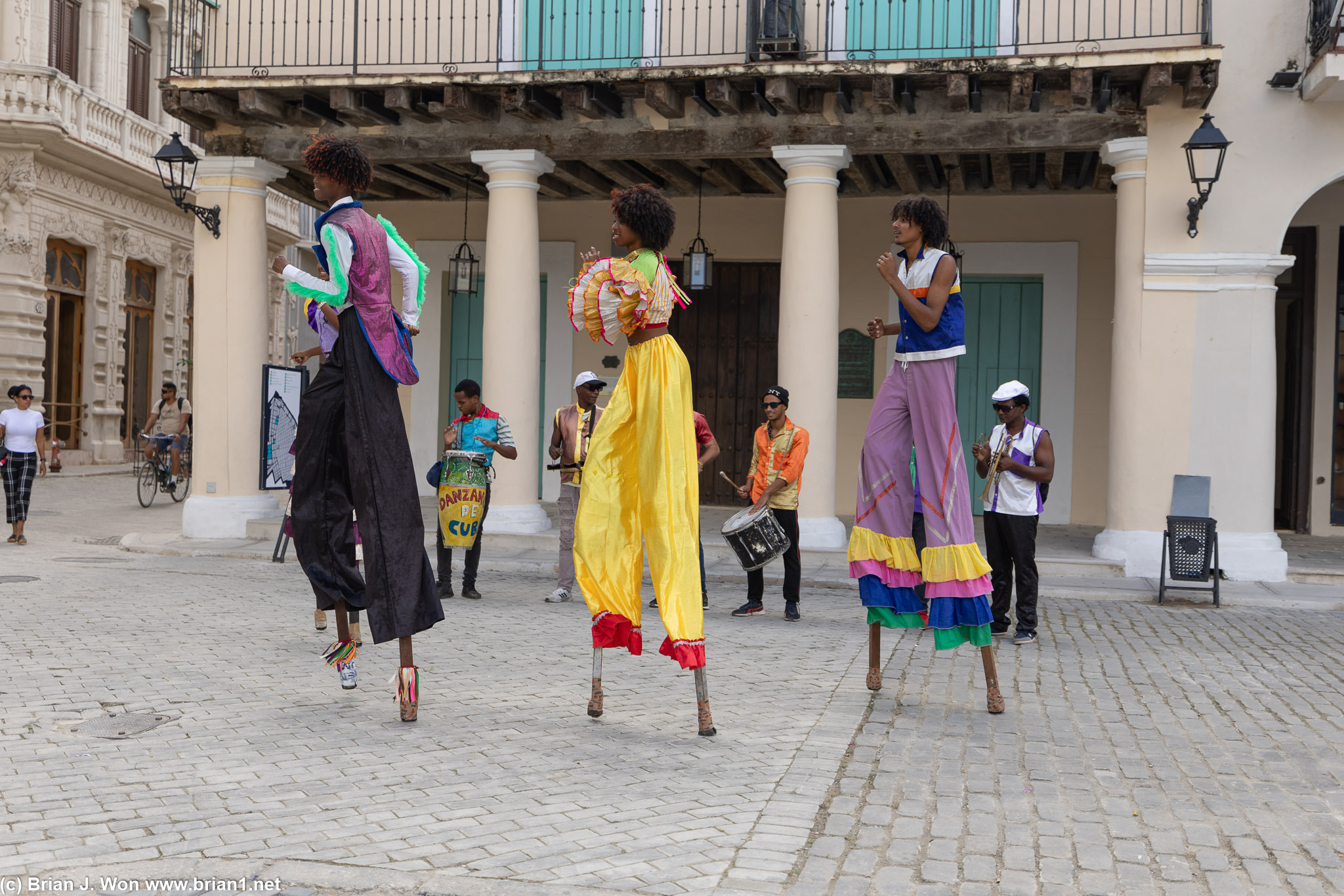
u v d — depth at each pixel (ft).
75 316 79.61
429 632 24.88
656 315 16.61
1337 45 31.60
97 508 56.13
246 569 34.83
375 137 39.86
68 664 20.25
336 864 11.09
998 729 17.43
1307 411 45.88
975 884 11.16
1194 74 32.22
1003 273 46.55
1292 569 34.88
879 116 36.45
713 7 40.65
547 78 35.55
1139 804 13.92
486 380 39.04
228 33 43.70
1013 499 25.12
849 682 20.57
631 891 10.60
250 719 16.74
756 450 28.73
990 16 38.88
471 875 10.88
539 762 14.85
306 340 90.94
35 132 69.51
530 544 38.24
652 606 29.63
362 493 16.61
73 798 13.01
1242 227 34.50
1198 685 21.09
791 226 36.91
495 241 38.81
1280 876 11.64
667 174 44.24
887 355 47.24
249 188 41.14
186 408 61.82
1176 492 34.37
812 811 13.09
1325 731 17.74
